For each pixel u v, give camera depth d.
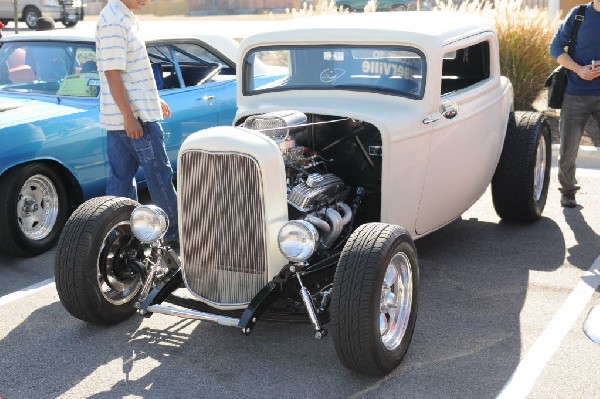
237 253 4.29
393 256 4.02
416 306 4.33
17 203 5.91
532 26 10.05
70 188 6.43
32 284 5.57
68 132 6.21
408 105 5.06
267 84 5.57
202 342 4.59
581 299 5.03
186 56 7.47
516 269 5.56
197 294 4.45
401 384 4.06
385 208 4.86
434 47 5.03
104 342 4.60
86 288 4.54
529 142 6.18
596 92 6.44
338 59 5.25
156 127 5.38
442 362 4.28
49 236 6.21
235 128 4.34
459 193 5.69
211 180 4.25
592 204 6.97
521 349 4.40
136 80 5.25
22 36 7.17
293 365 4.30
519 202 6.27
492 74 6.10
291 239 3.97
